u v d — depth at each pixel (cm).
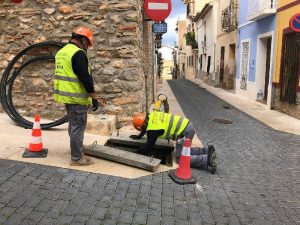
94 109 447
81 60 412
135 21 659
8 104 647
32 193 361
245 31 1562
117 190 390
